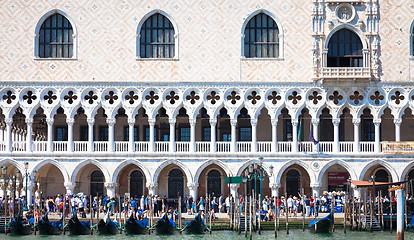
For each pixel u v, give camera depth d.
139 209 76.12
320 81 80.81
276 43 81.88
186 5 81.69
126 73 81.38
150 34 82.06
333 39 82.06
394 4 81.44
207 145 82.06
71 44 82.00
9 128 81.44
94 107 81.38
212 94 81.94
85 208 77.75
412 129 85.62
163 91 81.31
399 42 81.25
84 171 85.50
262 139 85.81
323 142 81.81
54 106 81.38
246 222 68.81
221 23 81.50
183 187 85.44
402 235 62.19
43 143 81.88
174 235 69.75
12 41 81.44
